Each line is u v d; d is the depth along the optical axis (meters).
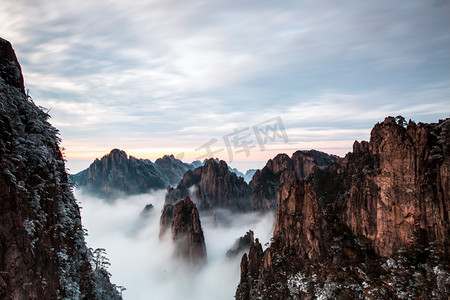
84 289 34.94
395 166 55.91
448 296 41.88
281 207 81.94
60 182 34.22
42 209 28.20
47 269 26.84
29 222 24.14
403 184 54.47
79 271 35.38
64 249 31.59
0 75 27.69
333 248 63.19
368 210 60.62
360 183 65.81
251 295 78.12
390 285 49.53
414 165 53.38
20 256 22.39
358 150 113.38
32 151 27.36
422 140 53.22
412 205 52.84
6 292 20.84
